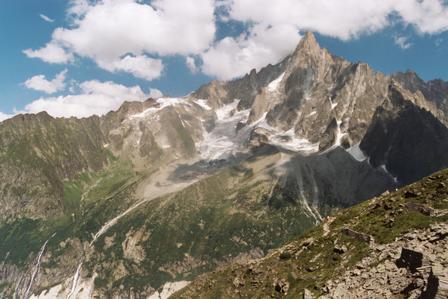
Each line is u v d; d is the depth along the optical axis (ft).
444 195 431.84
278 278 472.44
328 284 382.63
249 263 545.03
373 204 519.60
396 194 489.26
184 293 554.87
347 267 407.64
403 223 420.36
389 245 388.37
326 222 553.64
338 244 459.32
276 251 549.13
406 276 305.73
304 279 442.91
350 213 536.42
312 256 473.67
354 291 332.60
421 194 456.04
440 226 366.43
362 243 434.71
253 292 475.31
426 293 243.19
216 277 552.82
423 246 332.80
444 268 248.93
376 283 323.57
